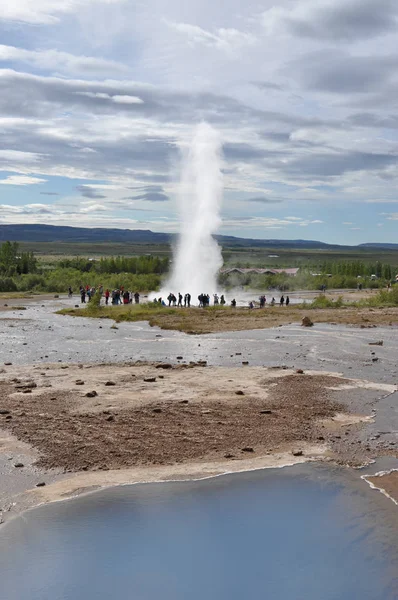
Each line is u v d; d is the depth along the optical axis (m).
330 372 18.80
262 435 11.47
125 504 8.17
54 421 12.35
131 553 6.82
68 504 8.18
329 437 11.41
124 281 86.62
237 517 7.74
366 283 108.81
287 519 7.64
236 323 35.06
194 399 14.56
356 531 7.34
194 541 7.07
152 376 17.69
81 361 21.16
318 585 6.16
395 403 14.43
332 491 8.65
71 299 65.75
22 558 6.73
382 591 6.05
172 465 9.75
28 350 24.05
